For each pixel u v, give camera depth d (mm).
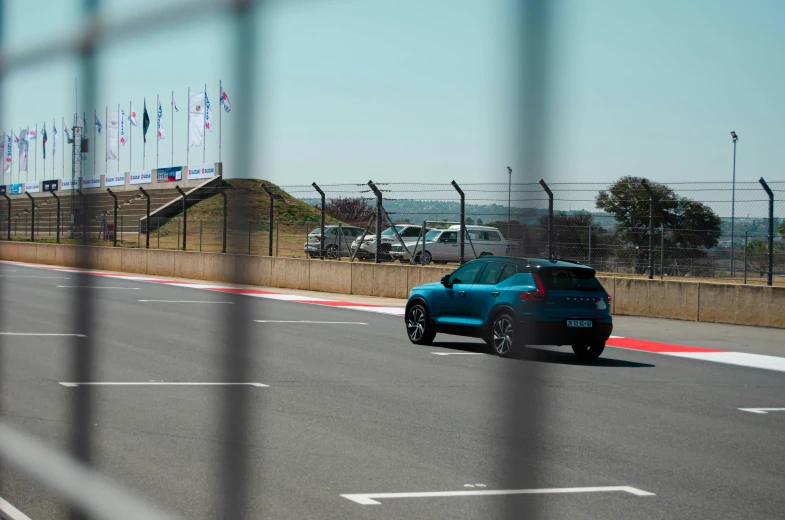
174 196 84125
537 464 9867
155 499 8070
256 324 25906
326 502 8141
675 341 24406
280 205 71250
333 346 21109
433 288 21875
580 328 19453
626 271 32531
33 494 8172
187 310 29594
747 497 8680
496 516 7711
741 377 17891
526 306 19359
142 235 72500
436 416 12570
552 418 12766
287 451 10227
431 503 8164
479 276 21016
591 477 9344
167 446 10273
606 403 14273
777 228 28828
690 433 11969
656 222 31422
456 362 18750
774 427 12570
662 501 8461
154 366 16891
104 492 8289
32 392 13789
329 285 41125
